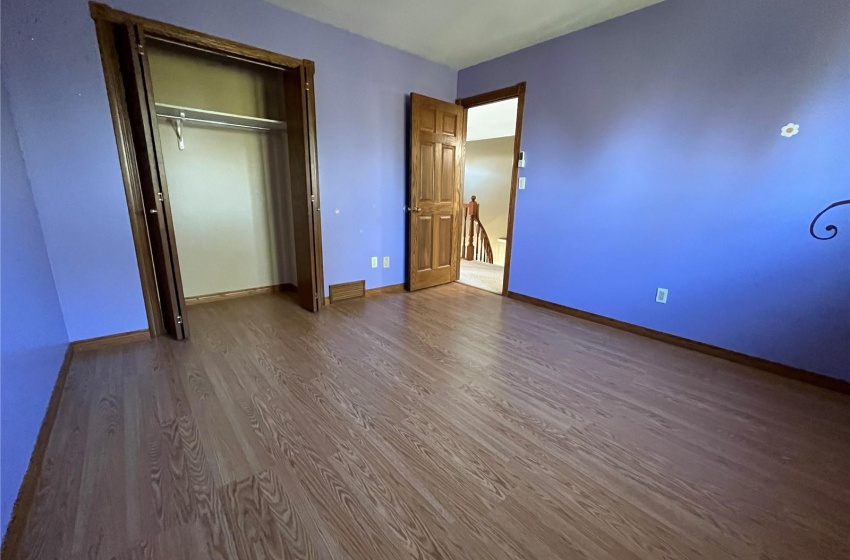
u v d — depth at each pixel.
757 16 2.17
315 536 1.18
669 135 2.61
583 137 3.08
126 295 2.50
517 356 2.51
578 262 3.27
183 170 3.24
